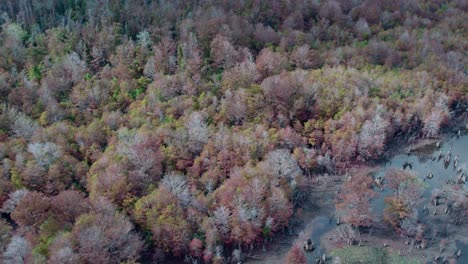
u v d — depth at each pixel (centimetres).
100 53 17138
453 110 17912
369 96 16675
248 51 17788
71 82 16050
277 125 15038
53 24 18375
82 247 10281
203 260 11500
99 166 12556
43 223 10950
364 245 12131
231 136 13712
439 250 12050
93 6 19100
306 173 14588
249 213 11644
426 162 15338
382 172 14750
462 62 19238
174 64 17012
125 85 15850
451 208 13312
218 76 16538
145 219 11619
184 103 15112
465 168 14912
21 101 15038
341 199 13550
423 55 19412
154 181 12531
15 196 11569
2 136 13562
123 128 13650
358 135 14975
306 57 18075
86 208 11444
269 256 11869
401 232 12450
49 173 12331
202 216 11662
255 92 15550
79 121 14750
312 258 11788
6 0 18725
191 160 13500
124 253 10694
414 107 16450
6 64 16312
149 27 18425
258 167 12838
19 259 10144
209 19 19062
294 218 13038
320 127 15175
